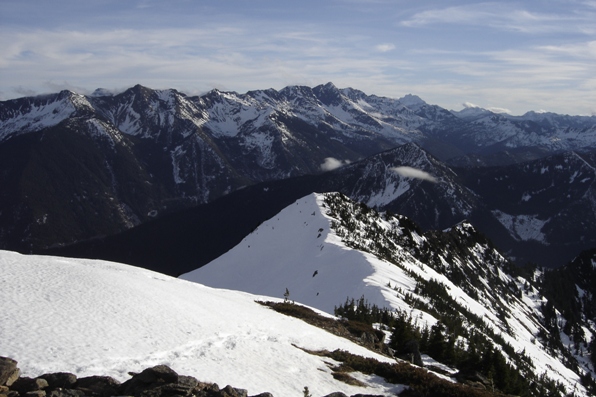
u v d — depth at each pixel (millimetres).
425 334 79062
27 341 36375
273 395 37844
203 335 45875
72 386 32188
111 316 44531
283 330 56188
